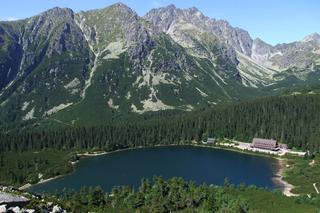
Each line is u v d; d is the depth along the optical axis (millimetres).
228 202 145125
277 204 155125
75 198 160375
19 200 63906
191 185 174000
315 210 146500
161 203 151750
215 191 166000
